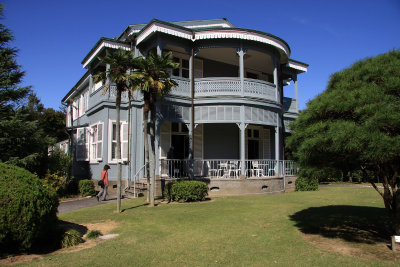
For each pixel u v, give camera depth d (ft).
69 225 25.67
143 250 19.17
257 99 47.09
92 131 53.83
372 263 16.72
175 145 51.47
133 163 46.88
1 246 18.31
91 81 56.95
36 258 17.95
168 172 44.60
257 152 60.59
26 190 17.87
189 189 37.73
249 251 18.99
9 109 36.45
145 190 42.68
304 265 16.56
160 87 32.37
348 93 18.94
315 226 25.62
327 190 54.80
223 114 45.91
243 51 47.09
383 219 28.22
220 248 19.58
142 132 47.37
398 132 17.35
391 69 18.76
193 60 46.88
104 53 50.83
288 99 62.90
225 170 47.91
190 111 46.37
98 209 33.12
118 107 32.09
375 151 15.96
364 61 21.42
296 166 22.53
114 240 21.48
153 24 43.04
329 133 17.74
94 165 51.70
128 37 48.62
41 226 18.43
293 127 22.27
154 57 33.14
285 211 32.01
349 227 25.34
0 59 35.88
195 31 45.62
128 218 28.48
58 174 46.29
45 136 43.32
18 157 34.40
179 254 18.42
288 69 62.59
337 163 21.35
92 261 17.11
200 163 51.39
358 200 40.86
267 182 47.80
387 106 16.97
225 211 31.78
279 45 49.08
